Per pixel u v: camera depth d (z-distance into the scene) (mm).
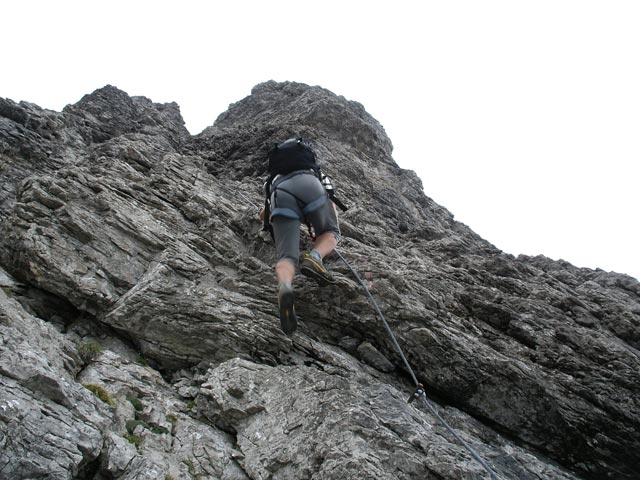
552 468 9453
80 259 10453
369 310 10648
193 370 9789
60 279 10031
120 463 6766
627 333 13094
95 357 9109
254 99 28531
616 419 10562
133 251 10992
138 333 9906
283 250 6668
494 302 12570
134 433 7707
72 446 6512
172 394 9070
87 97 21766
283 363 9906
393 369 10633
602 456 10414
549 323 12148
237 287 10742
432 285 12188
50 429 6543
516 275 14320
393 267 12570
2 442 6121
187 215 12539
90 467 6785
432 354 10500
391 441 7492
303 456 7559
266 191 7320
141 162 14336
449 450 7652
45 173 14875
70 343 9055
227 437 8398
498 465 8414
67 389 7297
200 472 7520
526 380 10461
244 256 11492
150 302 9992
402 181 22391
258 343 9891
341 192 17719
